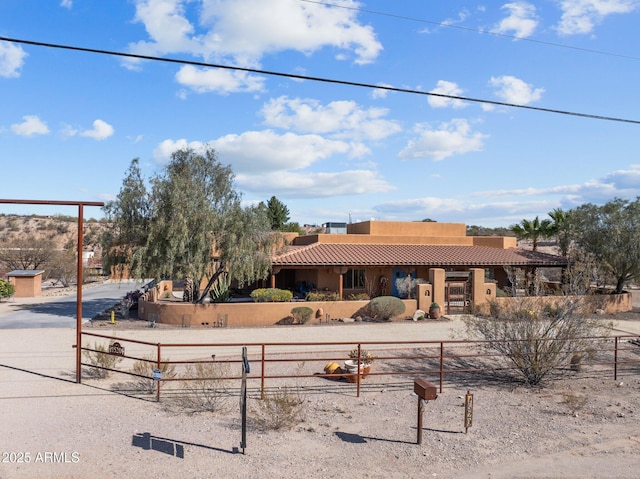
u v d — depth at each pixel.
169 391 11.93
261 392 11.58
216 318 23.50
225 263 24.98
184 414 10.30
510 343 13.76
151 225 23.77
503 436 9.51
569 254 33.28
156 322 23.64
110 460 7.93
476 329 15.56
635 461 8.42
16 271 36.44
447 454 8.56
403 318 25.84
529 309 14.37
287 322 24.22
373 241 35.44
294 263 27.67
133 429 9.36
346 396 12.02
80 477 7.31
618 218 30.70
